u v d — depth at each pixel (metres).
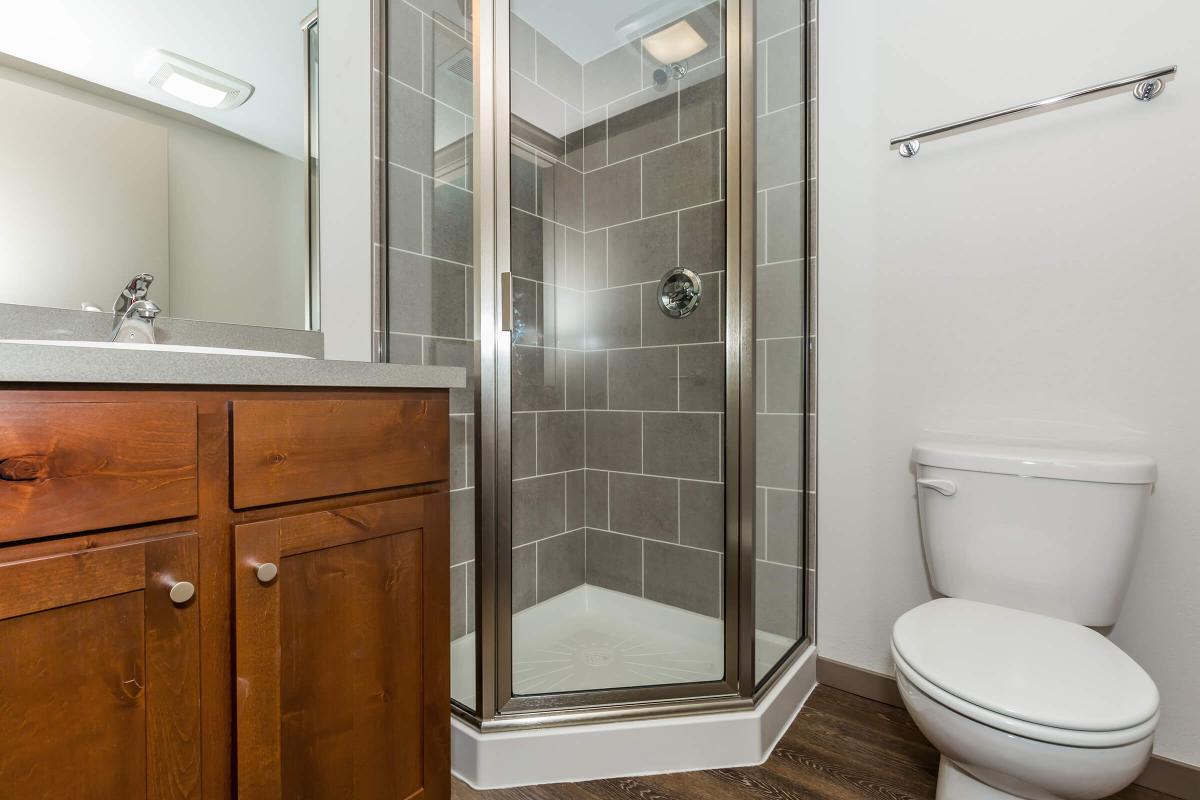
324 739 0.86
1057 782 0.83
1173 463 1.21
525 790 1.25
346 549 0.88
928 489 1.37
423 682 1.00
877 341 1.60
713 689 1.37
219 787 0.75
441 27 1.49
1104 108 1.27
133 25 1.19
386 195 1.59
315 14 1.47
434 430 1.02
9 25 1.05
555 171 1.66
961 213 1.46
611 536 1.78
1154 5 1.22
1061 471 1.17
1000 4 1.41
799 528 1.71
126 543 0.67
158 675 0.69
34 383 0.60
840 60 1.65
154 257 1.21
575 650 1.63
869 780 1.27
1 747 0.58
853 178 1.63
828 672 1.69
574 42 1.69
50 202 1.08
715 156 1.56
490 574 1.30
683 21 1.58
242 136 1.34
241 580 0.75
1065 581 1.17
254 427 0.77
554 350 1.68
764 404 1.50
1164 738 1.23
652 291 1.69
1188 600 1.20
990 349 1.42
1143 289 1.24
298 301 1.43
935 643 1.03
